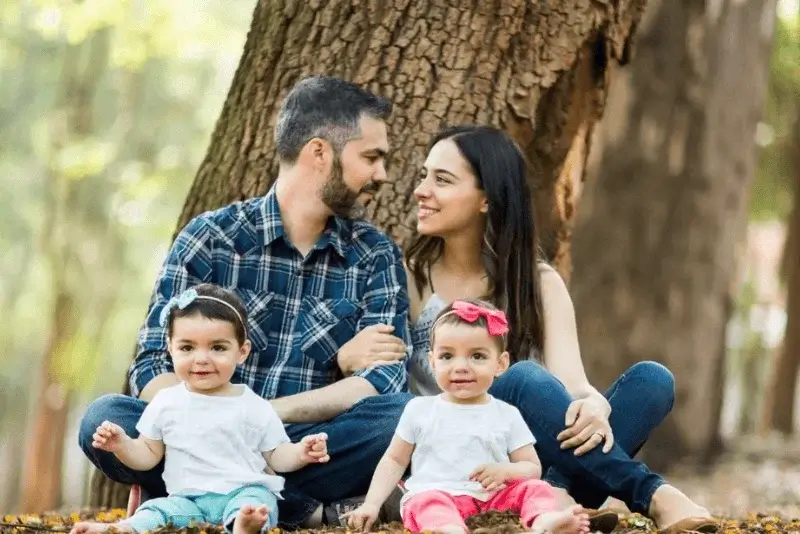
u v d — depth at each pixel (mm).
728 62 15281
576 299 15359
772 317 27594
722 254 15430
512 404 5559
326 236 6082
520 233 6121
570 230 7707
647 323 15203
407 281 6324
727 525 5719
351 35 7148
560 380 6012
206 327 5238
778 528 5785
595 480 5453
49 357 23719
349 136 5992
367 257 6148
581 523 4844
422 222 6172
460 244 6242
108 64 23266
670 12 15141
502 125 7125
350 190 6031
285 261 6031
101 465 5543
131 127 24891
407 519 5102
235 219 6047
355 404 5695
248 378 5914
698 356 15367
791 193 22047
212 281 5961
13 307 29453
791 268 22141
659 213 15188
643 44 15203
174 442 5227
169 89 25922
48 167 23656
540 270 6262
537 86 7176
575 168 7609
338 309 6016
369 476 5691
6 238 28297
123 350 30562
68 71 23141
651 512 5336
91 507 8055
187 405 5262
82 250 23641
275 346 5977
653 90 15180
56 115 23156
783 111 19734
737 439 17656
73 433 33719
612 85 15258
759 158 20797
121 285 25953
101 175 23656
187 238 5973
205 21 19031
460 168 6109
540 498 5078
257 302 5961
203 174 7414
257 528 4824
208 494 5172
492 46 7129
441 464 5219
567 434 5453
